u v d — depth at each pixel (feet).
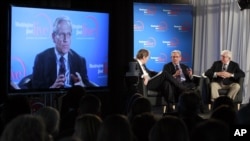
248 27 32.37
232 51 32.68
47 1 28.91
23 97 12.92
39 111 11.16
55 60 25.48
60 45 25.55
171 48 32.14
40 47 25.05
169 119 7.87
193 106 11.98
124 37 31.32
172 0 33.24
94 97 13.07
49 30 25.23
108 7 30.68
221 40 32.81
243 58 32.55
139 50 28.81
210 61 33.14
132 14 31.45
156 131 7.79
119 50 30.99
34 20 24.81
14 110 12.55
